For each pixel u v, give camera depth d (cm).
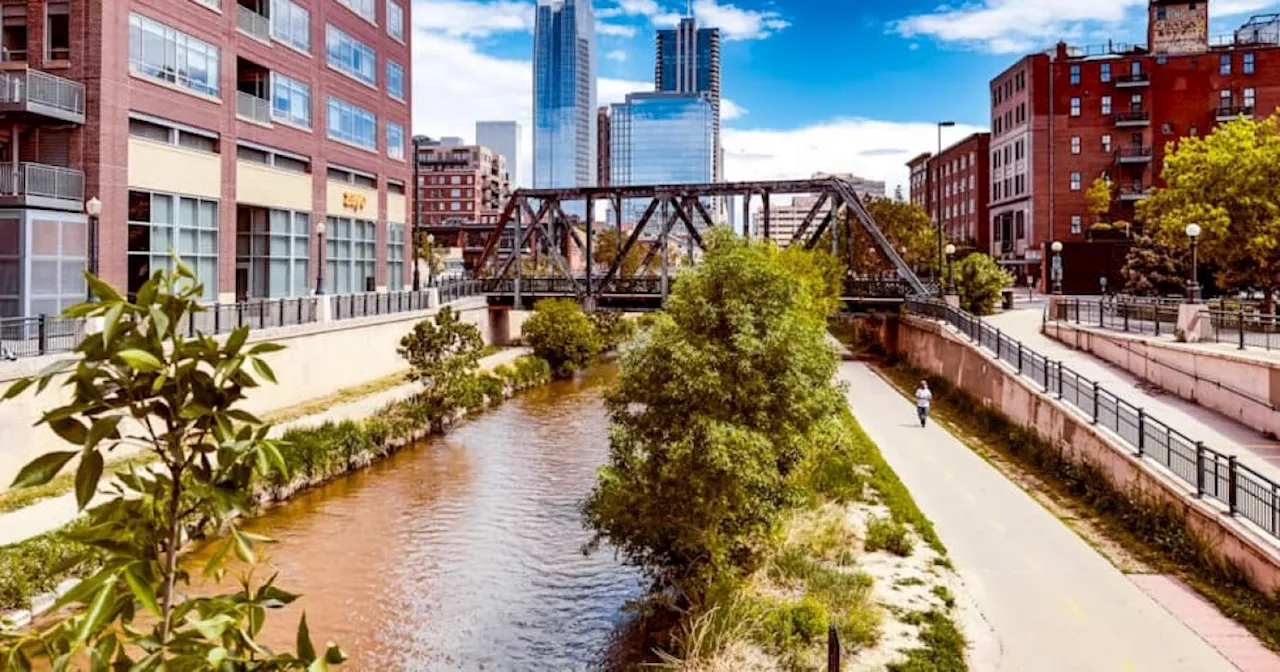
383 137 4734
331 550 1884
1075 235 7025
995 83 8088
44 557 1422
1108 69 6975
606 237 9456
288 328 3008
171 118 2967
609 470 1512
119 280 2719
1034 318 4422
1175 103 6856
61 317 267
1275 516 1334
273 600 303
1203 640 1184
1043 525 1728
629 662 1338
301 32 3853
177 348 272
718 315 1477
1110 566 1485
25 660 262
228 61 3284
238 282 3712
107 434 259
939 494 1967
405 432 2928
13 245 2348
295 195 3819
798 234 4966
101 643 263
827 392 1527
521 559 1833
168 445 277
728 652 1159
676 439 1414
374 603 1598
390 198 4881
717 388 1394
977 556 1535
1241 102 6744
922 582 1403
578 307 5291
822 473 1966
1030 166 7131
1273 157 3478
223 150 3253
